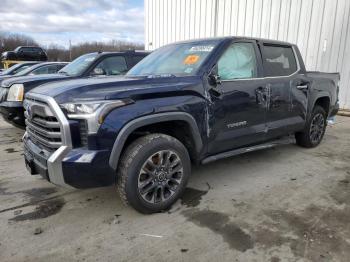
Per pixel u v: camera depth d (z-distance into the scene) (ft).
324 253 8.22
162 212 10.46
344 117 28.60
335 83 18.88
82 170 8.90
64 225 9.71
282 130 14.75
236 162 15.43
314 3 30.71
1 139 20.49
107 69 22.71
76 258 8.15
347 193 11.87
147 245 8.66
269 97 13.60
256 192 11.98
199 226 9.58
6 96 20.02
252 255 8.18
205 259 8.04
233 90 12.01
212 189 12.27
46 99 9.34
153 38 50.70
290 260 7.97
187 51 12.84
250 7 35.65
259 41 13.83
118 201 11.28
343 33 29.35
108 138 8.98
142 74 12.80
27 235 9.17
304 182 12.95
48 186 12.63
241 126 12.59
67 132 8.93
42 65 31.35
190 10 42.63
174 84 10.44
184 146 11.08
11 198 11.58
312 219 9.93
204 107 11.04
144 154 9.65
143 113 9.52
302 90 15.67
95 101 8.94
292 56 15.71
